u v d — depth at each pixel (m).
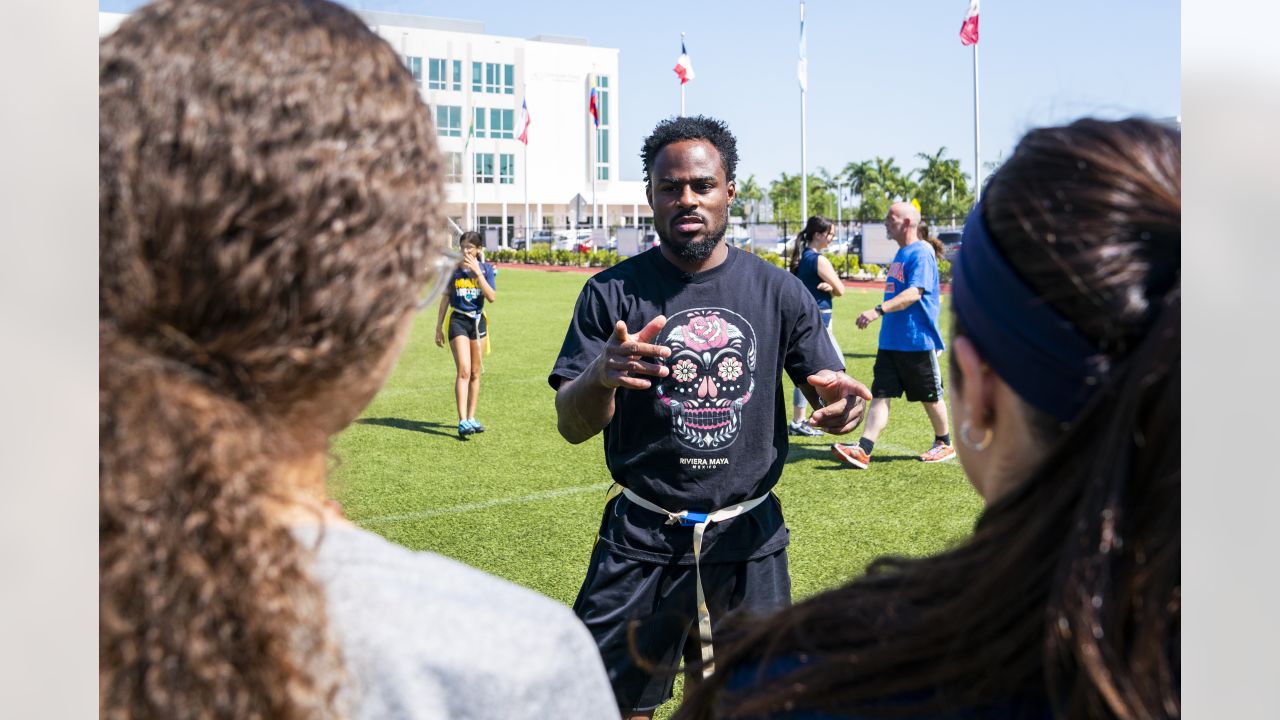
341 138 0.76
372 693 0.74
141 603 0.69
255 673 0.69
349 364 0.80
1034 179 0.85
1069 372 0.82
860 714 0.88
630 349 2.53
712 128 2.87
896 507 5.79
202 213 0.71
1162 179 0.82
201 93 0.73
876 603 0.95
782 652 0.97
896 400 9.59
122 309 0.72
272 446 0.76
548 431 8.23
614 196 70.94
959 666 0.85
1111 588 0.77
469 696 0.76
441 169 0.87
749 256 2.95
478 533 5.38
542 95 66.75
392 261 0.79
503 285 27.83
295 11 0.81
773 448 2.86
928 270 6.57
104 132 0.74
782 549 2.87
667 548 2.76
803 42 29.72
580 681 0.83
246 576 0.70
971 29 23.52
